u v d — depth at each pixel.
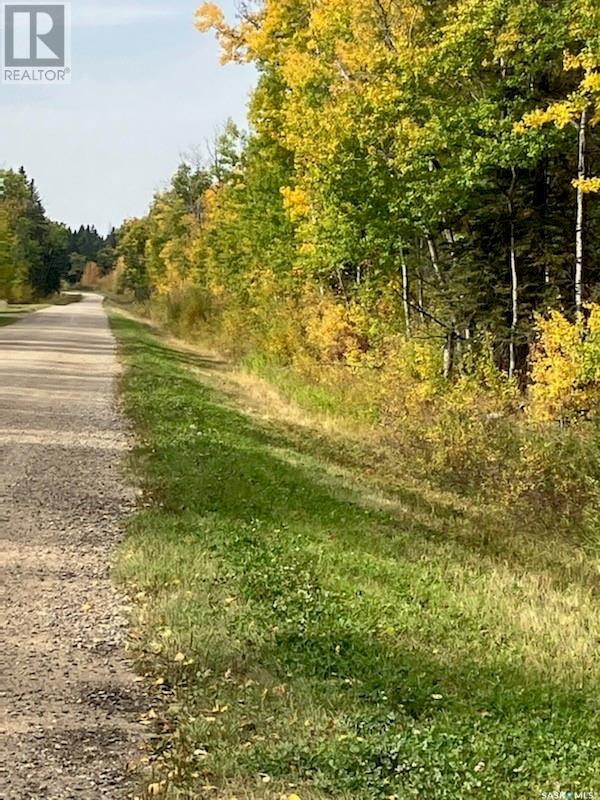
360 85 20.30
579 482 15.08
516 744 5.81
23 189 103.94
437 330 22.67
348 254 21.45
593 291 19.48
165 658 6.87
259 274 36.66
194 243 62.25
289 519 11.85
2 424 17.52
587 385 16.36
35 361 30.64
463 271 21.78
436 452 17.92
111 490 12.57
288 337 31.98
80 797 4.91
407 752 5.52
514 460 16.56
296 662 7.02
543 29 17.44
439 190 19.22
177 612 7.77
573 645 8.16
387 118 19.47
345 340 27.08
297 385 27.73
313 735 5.71
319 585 9.19
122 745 5.52
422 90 19.34
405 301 23.28
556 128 17.88
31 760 5.31
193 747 5.48
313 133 20.53
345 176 20.05
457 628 8.38
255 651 7.14
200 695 6.23
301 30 23.53
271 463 15.60
